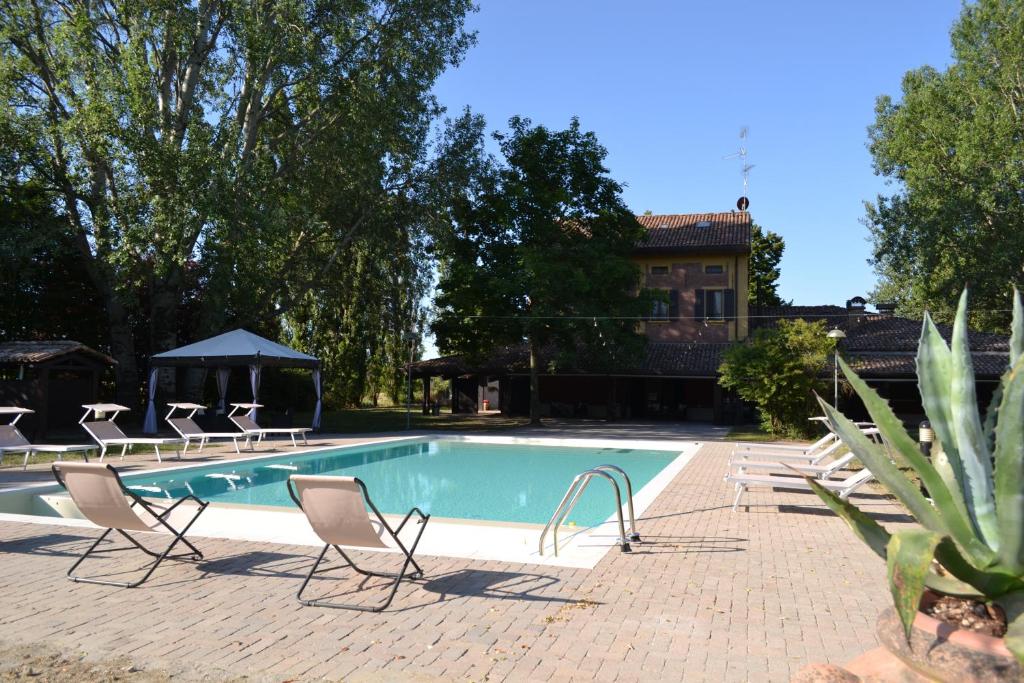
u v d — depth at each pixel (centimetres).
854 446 281
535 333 2880
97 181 2269
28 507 1012
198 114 2317
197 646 432
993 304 3250
